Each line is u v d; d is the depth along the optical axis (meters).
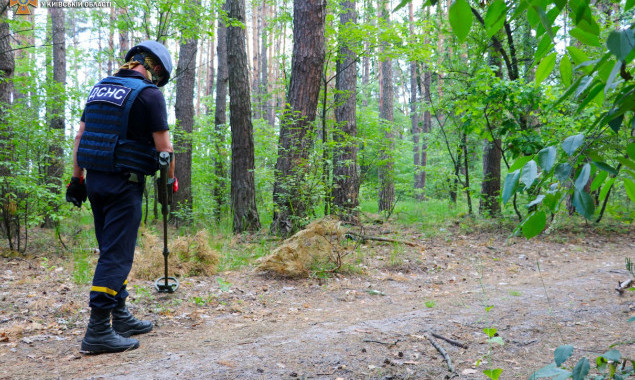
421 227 8.65
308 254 4.96
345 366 2.37
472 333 2.96
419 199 16.55
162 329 3.14
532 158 0.92
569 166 0.89
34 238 7.08
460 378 2.22
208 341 2.85
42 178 6.46
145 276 4.57
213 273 4.87
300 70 7.09
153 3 7.22
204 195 11.15
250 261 5.54
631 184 0.95
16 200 5.96
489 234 7.87
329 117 10.02
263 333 3.04
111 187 2.68
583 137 0.87
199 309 3.64
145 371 2.31
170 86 22.88
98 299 2.61
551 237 7.50
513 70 8.41
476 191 9.46
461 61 9.73
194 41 10.98
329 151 7.50
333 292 4.38
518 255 6.45
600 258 6.32
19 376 2.25
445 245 7.04
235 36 8.20
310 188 6.76
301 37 7.07
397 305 3.92
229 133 11.12
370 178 11.31
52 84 7.21
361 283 4.75
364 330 3.05
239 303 3.88
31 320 3.23
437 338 2.84
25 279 4.49
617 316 3.35
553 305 3.70
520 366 2.38
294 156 6.98
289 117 7.13
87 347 2.60
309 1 7.00
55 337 2.91
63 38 11.34
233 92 8.08
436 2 0.81
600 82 0.88
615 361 1.21
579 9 0.81
